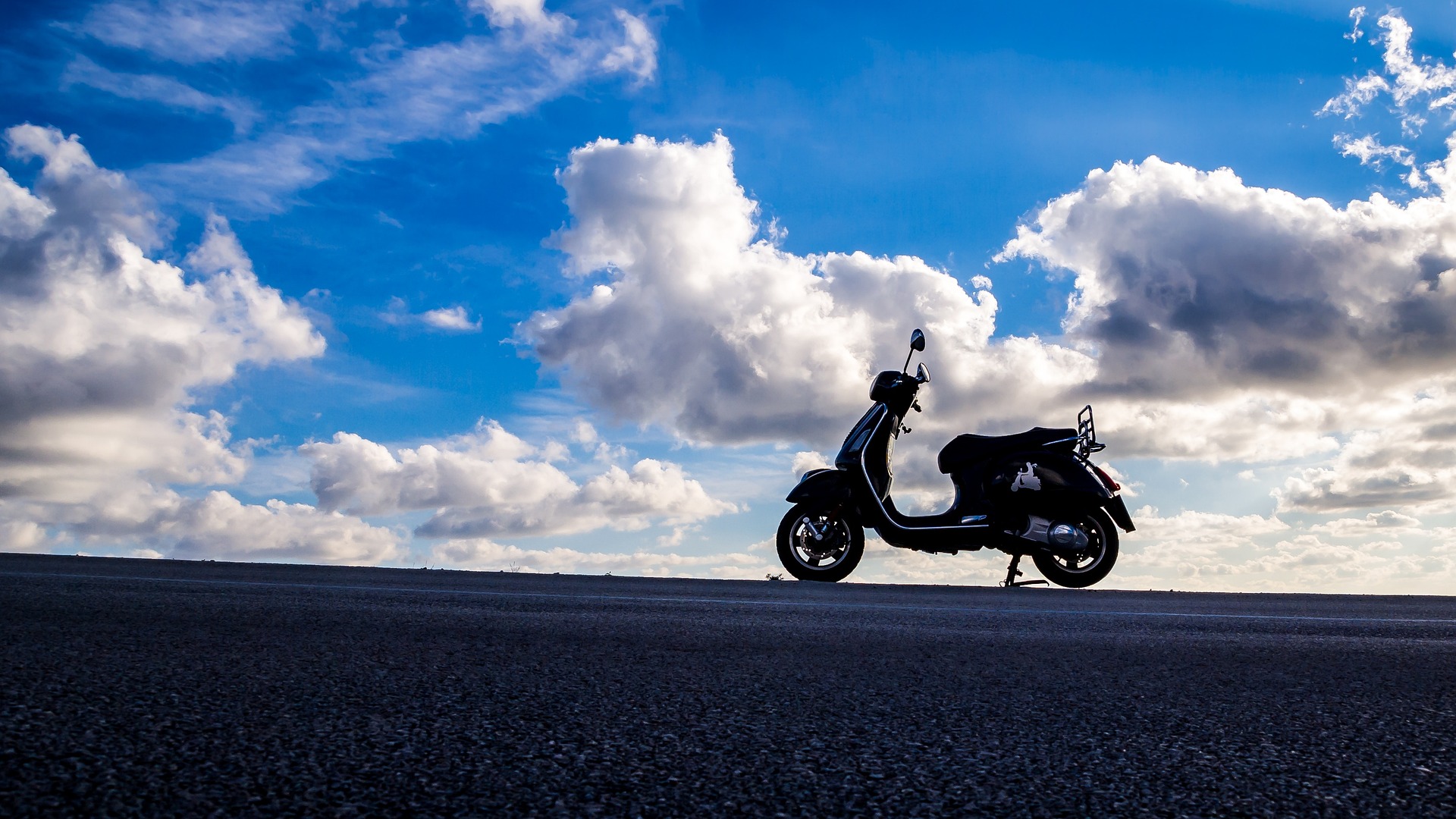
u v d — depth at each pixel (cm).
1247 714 177
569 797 118
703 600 401
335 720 155
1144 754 146
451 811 112
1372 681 217
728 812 114
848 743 148
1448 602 509
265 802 113
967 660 238
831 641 269
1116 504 657
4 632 240
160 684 179
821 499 673
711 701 179
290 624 275
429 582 472
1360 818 117
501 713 164
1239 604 449
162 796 114
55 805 109
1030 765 138
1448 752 151
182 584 409
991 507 666
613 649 242
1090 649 262
